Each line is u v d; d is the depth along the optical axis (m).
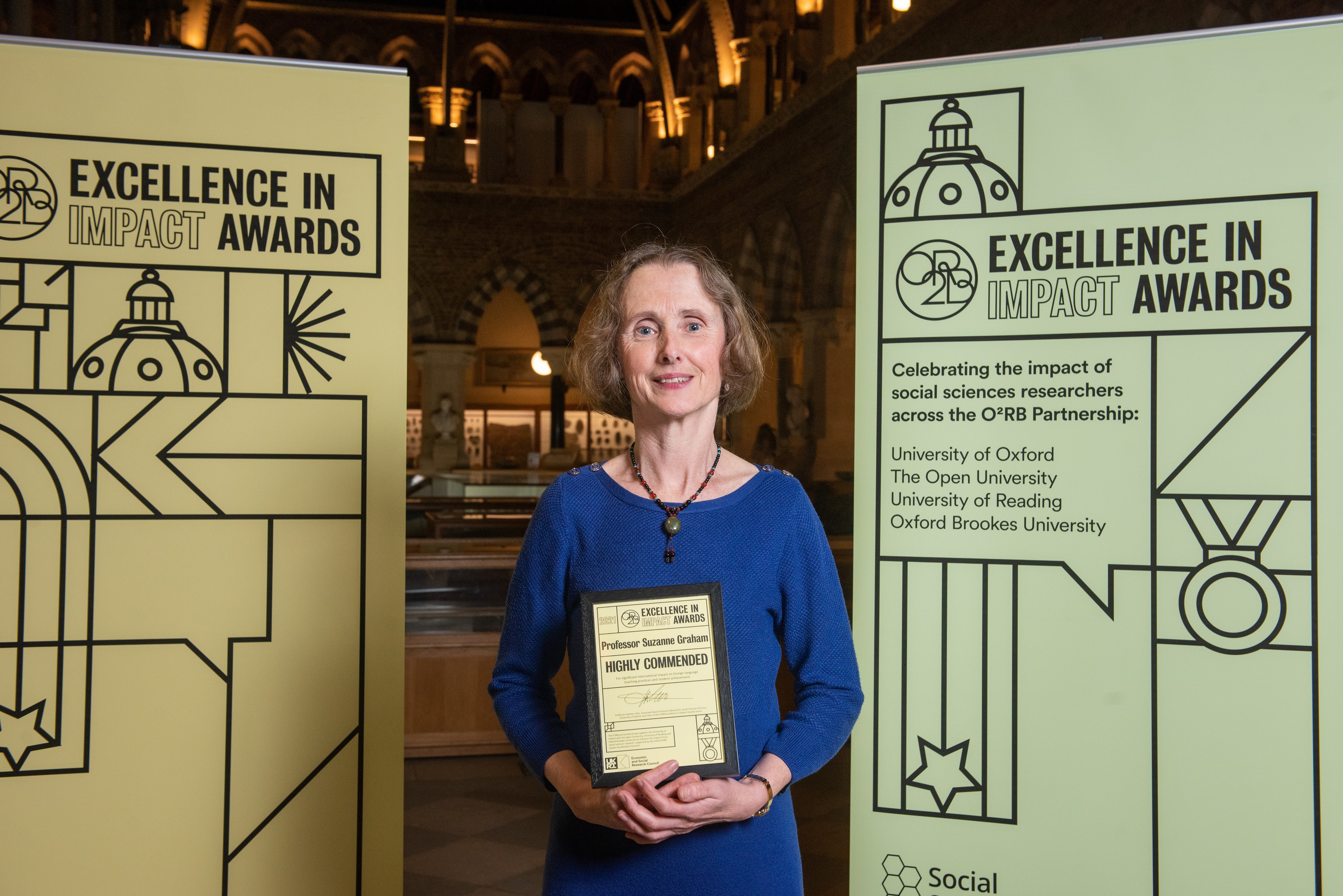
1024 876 2.25
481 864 3.73
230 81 2.30
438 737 5.10
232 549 2.30
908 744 2.33
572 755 1.55
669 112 19.06
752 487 1.64
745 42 16.16
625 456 1.73
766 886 1.54
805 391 13.98
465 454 18.81
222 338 2.29
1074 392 2.23
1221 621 2.14
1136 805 2.19
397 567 2.38
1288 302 2.09
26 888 2.19
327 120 2.35
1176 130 2.16
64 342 2.22
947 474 2.32
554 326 19.14
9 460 2.20
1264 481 2.11
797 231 14.27
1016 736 2.26
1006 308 2.28
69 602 2.22
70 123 2.22
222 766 2.29
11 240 2.19
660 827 1.39
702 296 1.66
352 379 2.36
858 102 2.38
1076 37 8.77
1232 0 7.15
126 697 2.24
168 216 2.27
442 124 18.83
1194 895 2.15
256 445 2.31
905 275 2.35
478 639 5.14
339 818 2.35
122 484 2.24
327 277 2.35
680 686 1.47
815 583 1.65
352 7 18.20
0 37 2.18
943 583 2.32
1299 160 2.08
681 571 1.57
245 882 2.30
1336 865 2.07
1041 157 2.25
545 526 1.65
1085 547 2.22
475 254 18.80
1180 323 2.16
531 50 19.25
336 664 2.35
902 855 2.33
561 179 19.75
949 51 10.70
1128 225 2.19
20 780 2.20
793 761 1.54
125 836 2.24
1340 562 2.07
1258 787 2.11
